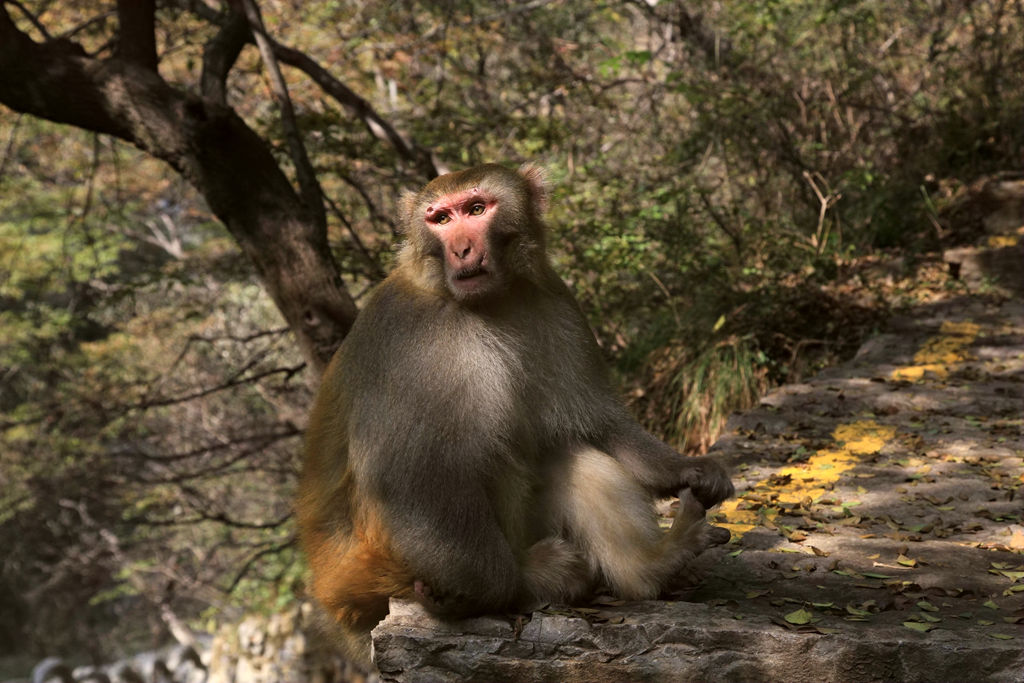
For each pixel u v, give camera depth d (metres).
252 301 21.12
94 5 16.12
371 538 4.59
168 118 11.04
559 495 4.96
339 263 13.94
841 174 15.33
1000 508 6.38
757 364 10.98
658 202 13.59
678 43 18.70
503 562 4.55
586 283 13.34
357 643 5.09
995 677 4.34
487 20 16.88
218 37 11.65
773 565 5.53
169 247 24.50
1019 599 5.01
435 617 4.64
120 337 20.20
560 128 15.21
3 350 22.05
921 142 16.58
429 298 4.68
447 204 4.66
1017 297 11.77
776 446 7.80
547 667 4.56
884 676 4.41
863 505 6.50
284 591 19.81
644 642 4.53
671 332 12.01
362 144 13.90
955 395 8.85
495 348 4.66
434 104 16.73
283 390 16.58
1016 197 13.82
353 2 17.94
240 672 18.36
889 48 18.45
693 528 4.89
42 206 20.77
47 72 10.91
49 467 19.86
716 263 12.80
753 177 15.60
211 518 17.69
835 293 11.91
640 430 5.32
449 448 4.50
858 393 9.01
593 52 19.41
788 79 16.66
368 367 4.69
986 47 17.06
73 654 31.58
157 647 28.89
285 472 17.61
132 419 19.02
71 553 24.88
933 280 12.48
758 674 4.46
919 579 5.30
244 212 11.02
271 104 16.95
